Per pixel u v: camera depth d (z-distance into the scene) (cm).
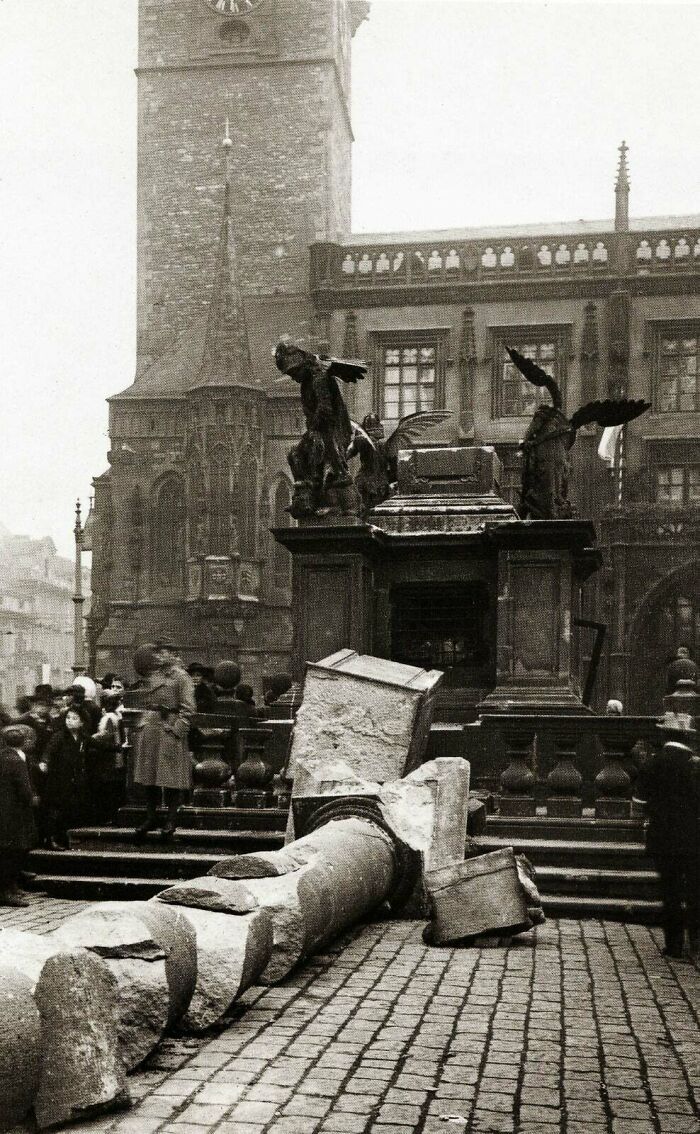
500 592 1656
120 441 5553
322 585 1683
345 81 6556
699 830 1012
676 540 4834
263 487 5397
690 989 895
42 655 6838
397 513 1812
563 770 1372
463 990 873
